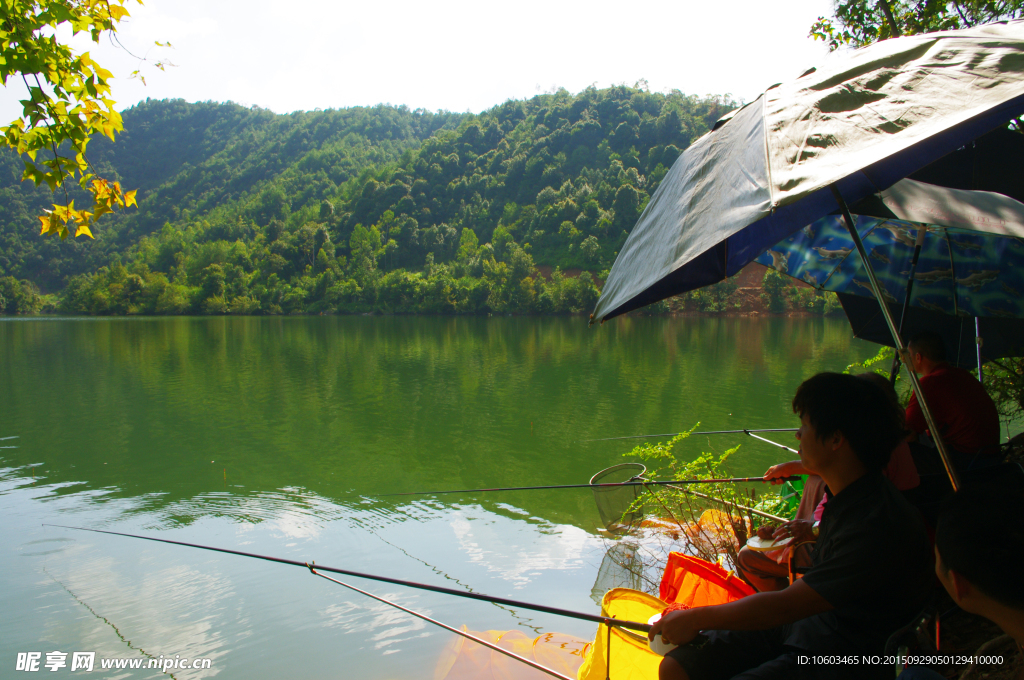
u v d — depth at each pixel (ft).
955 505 3.74
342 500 24.59
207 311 315.17
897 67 6.28
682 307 217.15
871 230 12.32
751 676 5.20
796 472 8.88
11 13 9.75
